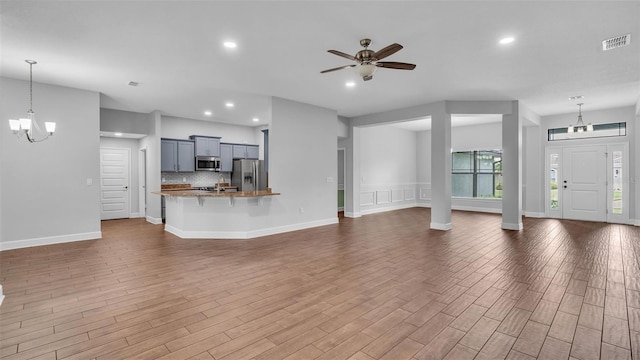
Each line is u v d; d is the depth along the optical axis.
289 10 2.88
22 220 4.91
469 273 3.71
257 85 5.28
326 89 5.52
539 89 5.54
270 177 6.04
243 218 5.69
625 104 6.80
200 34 3.37
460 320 2.55
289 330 2.41
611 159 7.32
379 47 3.70
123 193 8.36
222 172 9.16
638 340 2.24
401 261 4.21
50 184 5.13
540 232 6.19
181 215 5.80
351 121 8.23
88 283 3.40
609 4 2.78
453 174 10.27
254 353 2.10
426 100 6.36
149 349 2.15
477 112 6.39
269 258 4.38
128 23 3.11
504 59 4.10
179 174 8.39
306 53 3.89
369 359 2.04
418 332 2.37
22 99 4.88
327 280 3.49
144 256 4.48
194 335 2.33
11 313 2.69
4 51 3.78
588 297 2.98
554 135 8.09
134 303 2.90
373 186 9.36
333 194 7.29
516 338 2.28
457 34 3.38
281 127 6.17
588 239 5.53
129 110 7.25
